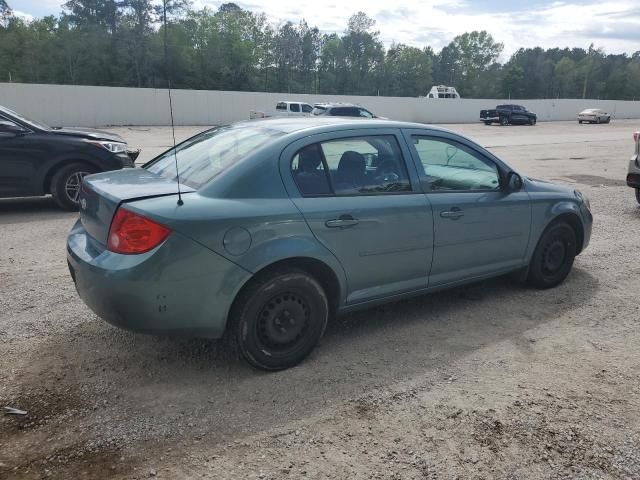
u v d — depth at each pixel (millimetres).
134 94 34188
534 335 4074
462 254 4254
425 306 4625
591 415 3033
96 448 2680
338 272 3559
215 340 3846
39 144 7848
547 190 4910
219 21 69688
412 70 100625
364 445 2738
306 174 3496
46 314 4246
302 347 3516
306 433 2826
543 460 2654
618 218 8359
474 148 4395
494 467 2596
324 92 91750
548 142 24719
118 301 3010
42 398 3090
